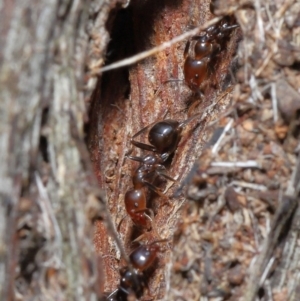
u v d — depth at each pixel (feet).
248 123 0.28
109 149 0.32
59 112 0.27
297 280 0.28
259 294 0.28
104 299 0.30
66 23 0.27
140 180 0.32
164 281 0.30
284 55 0.28
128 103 0.32
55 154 0.27
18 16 0.27
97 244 0.32
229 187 0.28
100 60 0.28
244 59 0.29
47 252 0.27
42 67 0.27
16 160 0.27
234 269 0.28
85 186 0.27
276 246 0.28
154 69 0.32
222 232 0.28
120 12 0.32
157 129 0.31
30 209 0.27
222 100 0.30
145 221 0.32
